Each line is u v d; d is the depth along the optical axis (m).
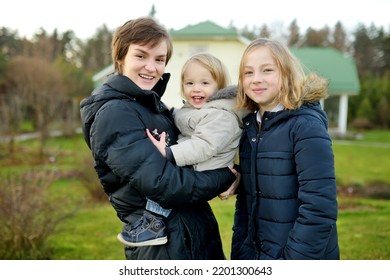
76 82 20.03
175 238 1.78
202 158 1.80
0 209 4.29
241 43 14.05
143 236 1.75
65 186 7.71
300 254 1.57
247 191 1.85
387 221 5.59
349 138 17.41
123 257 4.44
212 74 2.06
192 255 1.79
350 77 19.48
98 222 5.72
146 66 1.80
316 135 1.62
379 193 7.40
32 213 4.39
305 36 33.41
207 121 1.86
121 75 1.76
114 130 1.64
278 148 1.69
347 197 7.12
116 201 1.84
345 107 19.33
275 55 1.74
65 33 30.11
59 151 11.33
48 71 15.57
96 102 1.72
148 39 1.77
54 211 4.90
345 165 10.14
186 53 14.05
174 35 13.77
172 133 1.93
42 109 13.65
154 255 1.80
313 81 1.80
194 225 1.81
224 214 5.78
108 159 1.66
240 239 1.97
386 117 23.36
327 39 34.12
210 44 14.09
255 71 1.77
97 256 4.47
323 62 20.53
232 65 14.11
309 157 1.59
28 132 15.76
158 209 1.77
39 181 5.21
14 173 5.30
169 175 1.64
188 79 2.09
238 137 1.95
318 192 1.56
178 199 1.67
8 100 14.18
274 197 1.70
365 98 23.95
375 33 32.94
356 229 5.24
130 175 1.64
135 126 1.67
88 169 6.95
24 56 17.08
